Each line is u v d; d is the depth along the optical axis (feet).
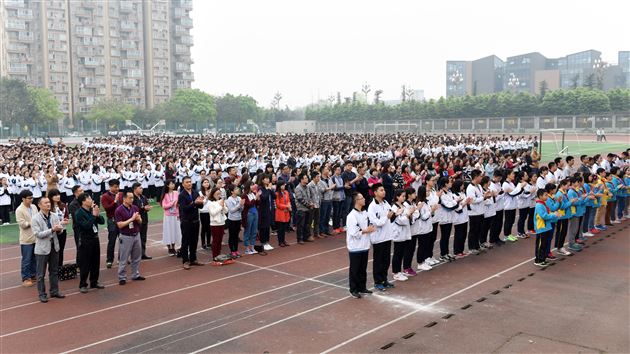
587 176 46.73
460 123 258.57
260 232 43.86
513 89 445.37
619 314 28.58
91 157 77.00
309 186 46.85
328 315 28.96
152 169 72.69
